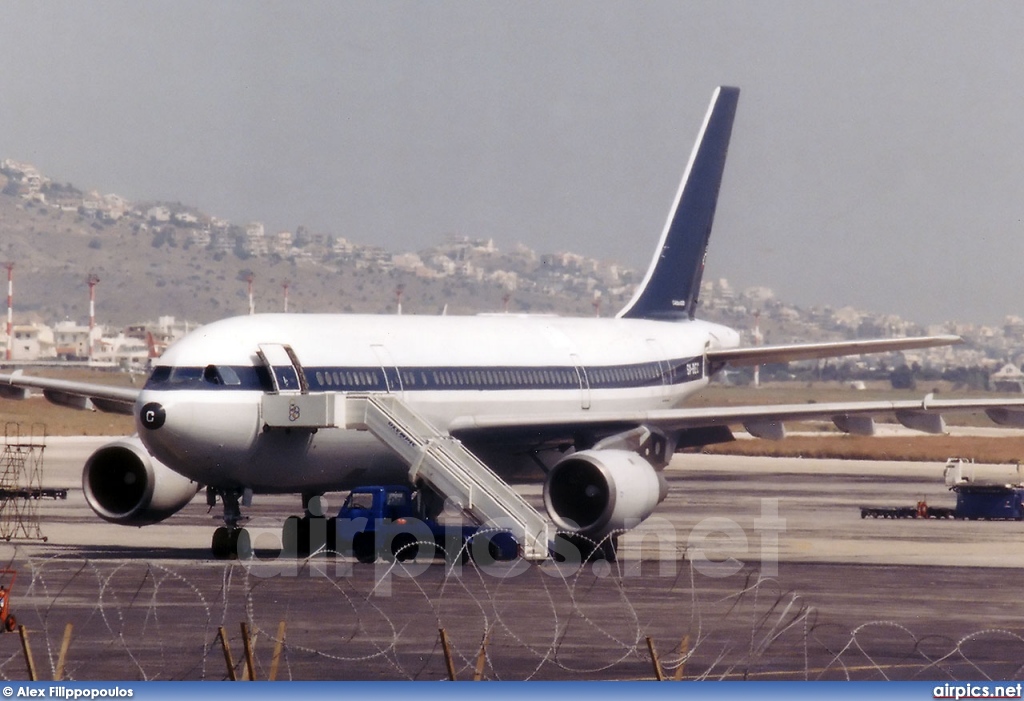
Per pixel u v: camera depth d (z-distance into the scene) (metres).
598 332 190.88
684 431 169.38
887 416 155.38
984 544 155.62
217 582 118.69
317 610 104.88
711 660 87.94
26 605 105.88
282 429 135.75
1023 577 126.56
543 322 184.25
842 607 108.38
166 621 99.38
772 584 121.12
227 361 134.88
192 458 132.62
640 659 87.94
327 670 83.94
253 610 104.56
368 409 139.25
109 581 118.81
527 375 169.88
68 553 139.50
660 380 197.75
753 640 94.50
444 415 154.75
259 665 85.31
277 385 136.00
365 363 146.75
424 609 105.94
